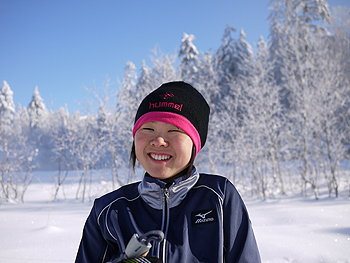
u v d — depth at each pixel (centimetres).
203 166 913
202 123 107
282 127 962
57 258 232
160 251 94
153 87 855
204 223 98
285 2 1012
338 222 350
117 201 109
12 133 1014
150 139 98
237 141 888
